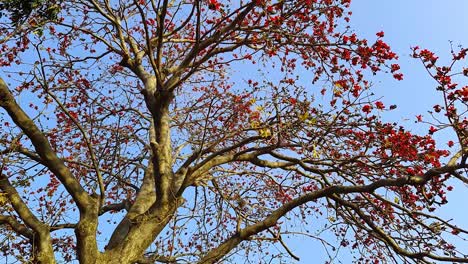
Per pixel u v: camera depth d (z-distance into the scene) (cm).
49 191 955
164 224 733
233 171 926
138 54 959
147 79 923
